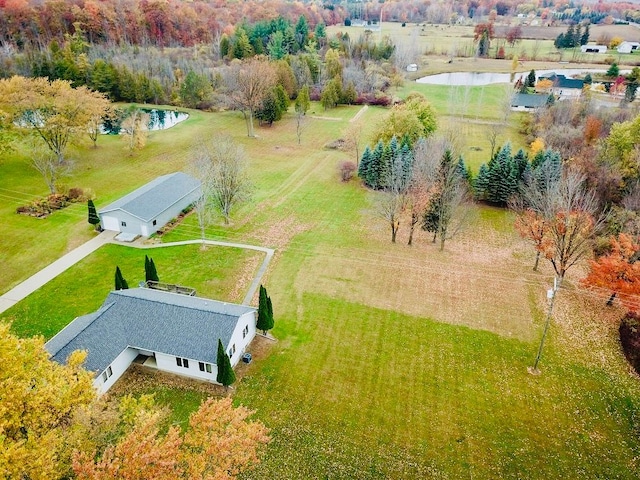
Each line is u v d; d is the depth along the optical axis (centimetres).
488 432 2903
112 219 5025
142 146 7731
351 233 5234
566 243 4169
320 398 3108
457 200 4756
